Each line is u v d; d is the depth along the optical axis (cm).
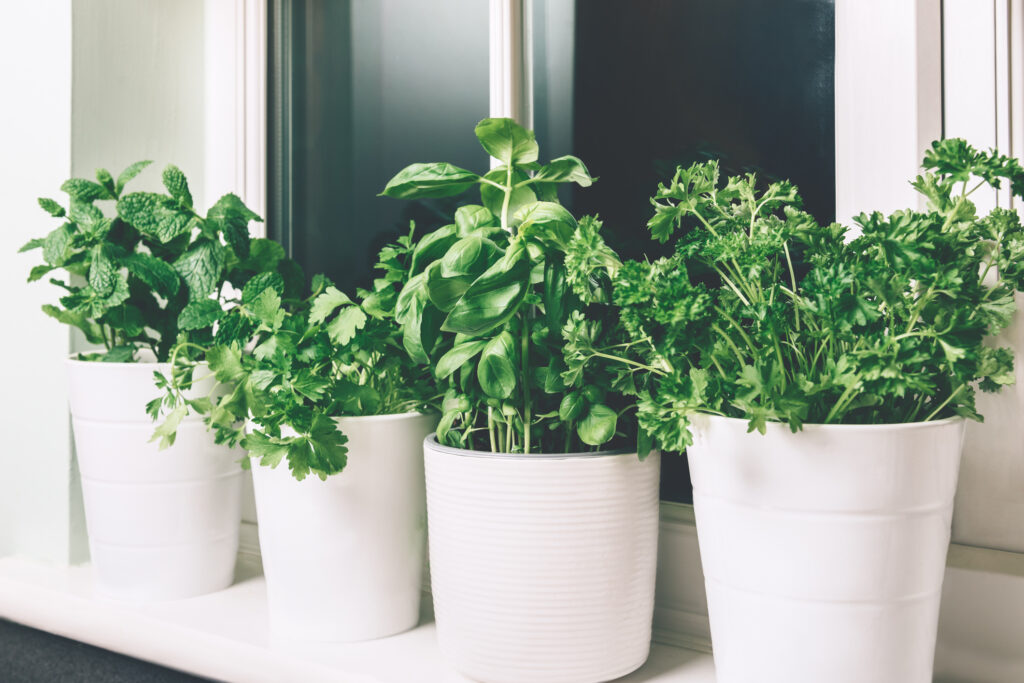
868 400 54
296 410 69
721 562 57
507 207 70
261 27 107
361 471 75
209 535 91
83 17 100
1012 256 55
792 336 58
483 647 66
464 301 62
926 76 69
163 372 85
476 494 65
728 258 57
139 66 106
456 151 97
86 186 90
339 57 105
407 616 80
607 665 66
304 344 75
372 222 103
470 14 95
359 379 82
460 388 74
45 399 102
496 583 65
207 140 112
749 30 80
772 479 53
